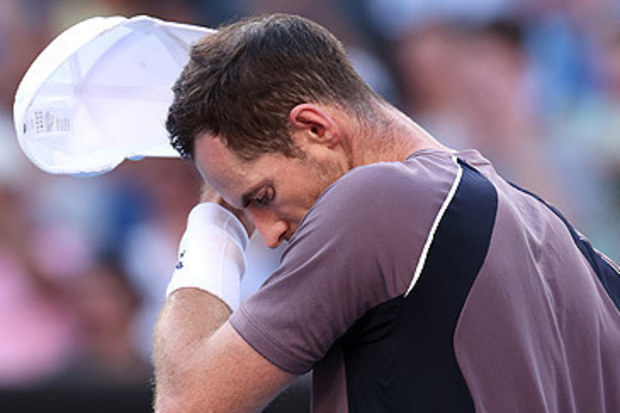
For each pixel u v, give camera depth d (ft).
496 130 52.60
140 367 45.29
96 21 21.25
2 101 52.21
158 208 49.83
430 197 18.11
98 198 49.47
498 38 53.57
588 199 51.34
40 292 47.21
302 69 19.15
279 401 40.06
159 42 22.16
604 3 54.29
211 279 20.34
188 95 19.38
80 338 46.70
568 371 18.92
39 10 53.62
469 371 17.67
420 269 17.63
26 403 42.63
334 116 19.29
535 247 19.02
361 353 18.31
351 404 18.38
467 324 17.69
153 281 48.47
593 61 53.78
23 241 48.06
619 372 19.84
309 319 17.97
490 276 17.81
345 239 17.81
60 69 21.13
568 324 19.11
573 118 52.80
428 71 53.21
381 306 17.88
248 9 53.83
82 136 21.93
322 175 19.35
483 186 18.67
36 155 20.95
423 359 17.76
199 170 20.10
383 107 20.11
